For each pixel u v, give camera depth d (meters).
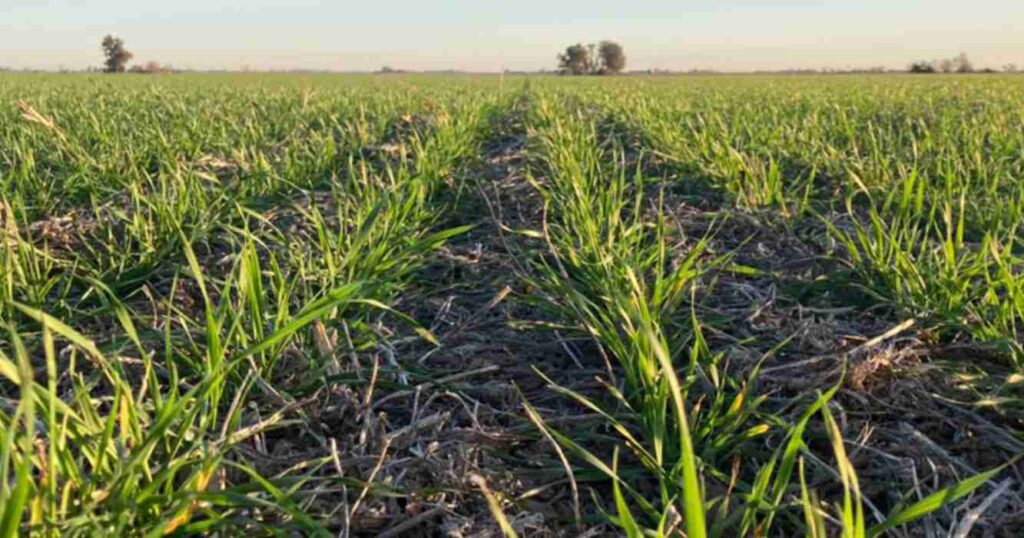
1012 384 3.07
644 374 2.74
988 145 9.24
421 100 18.48
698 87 29.84
